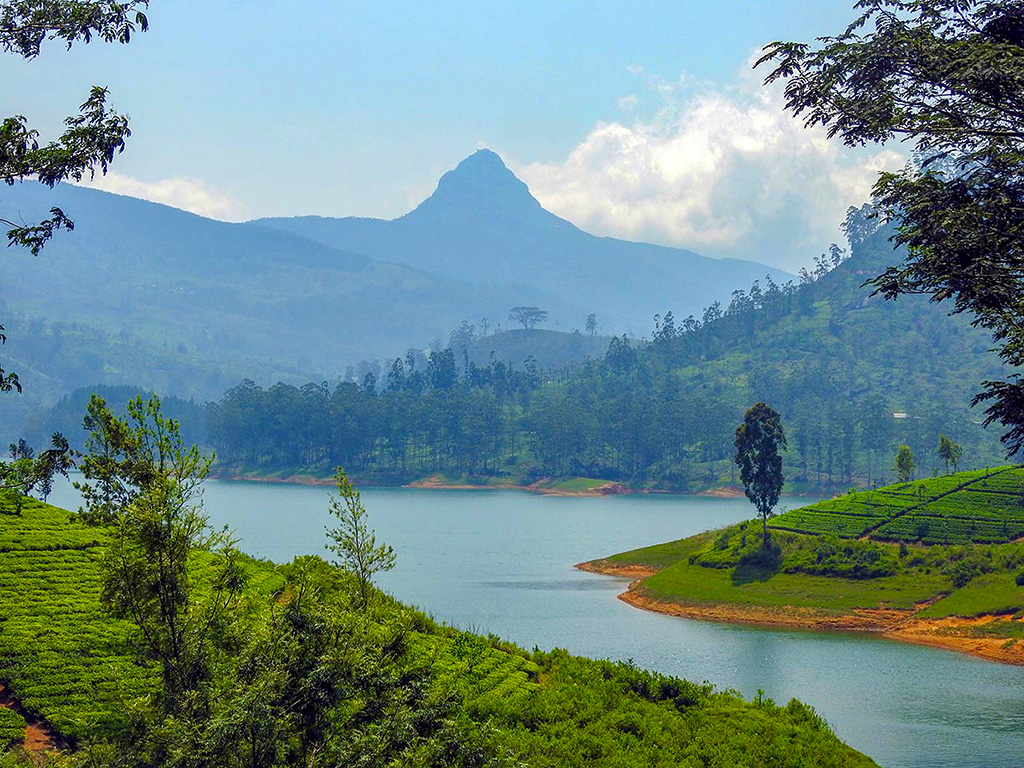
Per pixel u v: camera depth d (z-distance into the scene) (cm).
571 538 17075
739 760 4109
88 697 3462
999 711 6912
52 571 4725
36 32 2528
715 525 19450
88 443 2486
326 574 3325
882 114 2436
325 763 2309
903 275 2428
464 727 2759
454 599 10962
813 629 9844
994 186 2289
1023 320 2317
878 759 5828
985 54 2223
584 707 4406
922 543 12025
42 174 2470
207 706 2281
